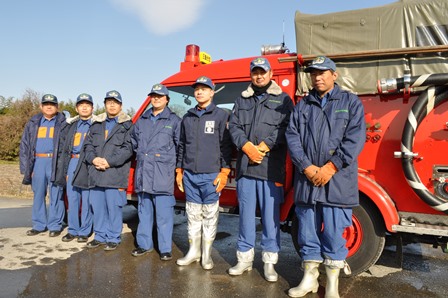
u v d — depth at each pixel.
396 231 3.01
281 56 3.79
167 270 3.47
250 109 3.20
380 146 3.23
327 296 2.82
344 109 2.74
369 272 3.58
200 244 3.68
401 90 3.12
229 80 3.96
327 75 2.79
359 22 3.35
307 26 3.54
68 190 4.36
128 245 4.26
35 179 4.64
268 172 3.10
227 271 3.47
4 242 4.32
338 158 2.62
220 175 3.38
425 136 3.06
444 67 3.07
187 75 4.23
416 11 3.17
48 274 3.34
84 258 3.78
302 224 2.91
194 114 3.47
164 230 3.74
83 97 4.25
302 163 2.73
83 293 2.95
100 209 4.14
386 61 3.25
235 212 3.85
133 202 4.78
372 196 3.08
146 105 4.41
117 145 3.96
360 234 3.21
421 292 3.12
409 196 3.12
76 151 4.33
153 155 3.65
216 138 3.40
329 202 2.70
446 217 3.00
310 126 2.80
